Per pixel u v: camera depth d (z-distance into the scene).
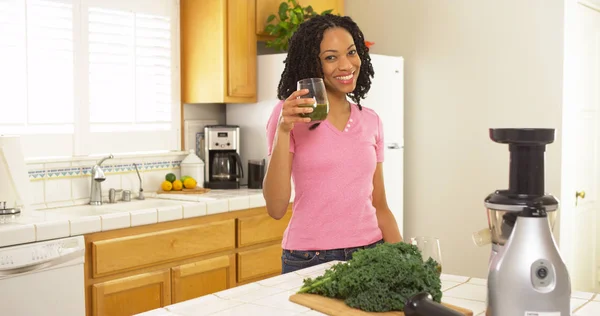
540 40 3.95
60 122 3.46
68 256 2.79
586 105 4.25
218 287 3.48
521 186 1.29
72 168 3.52
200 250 3.37
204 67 3.96
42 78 3.37
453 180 4.35
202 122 4.24
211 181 4.01
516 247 1.27
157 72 3.96
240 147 4.23
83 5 3.54
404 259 1.50
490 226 1.39
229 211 3.54
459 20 4.28
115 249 2.99
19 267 2.61
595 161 4.43
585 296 1.58
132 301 3.09
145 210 3.12
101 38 3.64
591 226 4.41
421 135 4.48
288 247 2.08
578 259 4.21
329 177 2.03
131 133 3.82
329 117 2.09
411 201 4.56
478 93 4.22
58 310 2.77
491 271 1.31
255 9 4.04
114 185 3.73
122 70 3.77
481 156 4.22
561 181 3.90
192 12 3.98
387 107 4.25
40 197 3.36
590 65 4.28
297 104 1.71
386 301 1.44
